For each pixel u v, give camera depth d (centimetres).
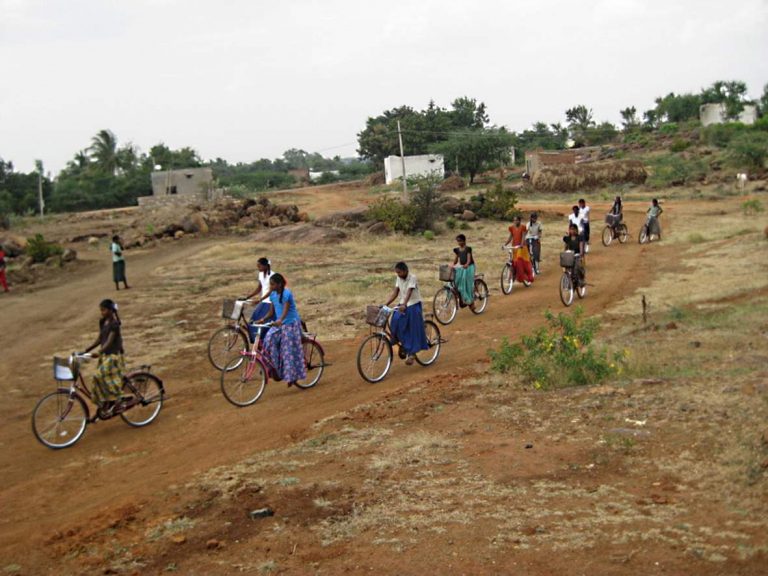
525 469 712
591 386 975
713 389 888
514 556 539
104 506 726
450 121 11475
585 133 11175
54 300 2284
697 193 5403
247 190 9219
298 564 550
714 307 1553
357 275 2392
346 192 8719
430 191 3734
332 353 1429
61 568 582
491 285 2133
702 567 504
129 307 2062
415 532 588
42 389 1294
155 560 576
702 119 10112
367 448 805
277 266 2727
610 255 2638
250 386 1138
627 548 538
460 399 976
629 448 740
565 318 1105
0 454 961
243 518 639
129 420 1052
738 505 590
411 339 1212
